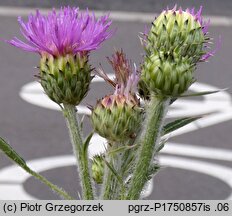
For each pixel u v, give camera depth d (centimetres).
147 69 28
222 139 115
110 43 151
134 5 189
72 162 102
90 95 94
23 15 178
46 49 29
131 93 29
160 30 29
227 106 128
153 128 28
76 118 29
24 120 117
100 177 30
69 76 29
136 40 158
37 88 132
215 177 102
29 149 107
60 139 110
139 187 27
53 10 29
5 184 93
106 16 29
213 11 188
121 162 28
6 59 146
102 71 30
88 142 28
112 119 28
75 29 29
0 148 27
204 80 141
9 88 132
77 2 183
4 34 164
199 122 120
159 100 28
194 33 29
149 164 28
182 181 100
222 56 155
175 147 111
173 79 28
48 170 100
